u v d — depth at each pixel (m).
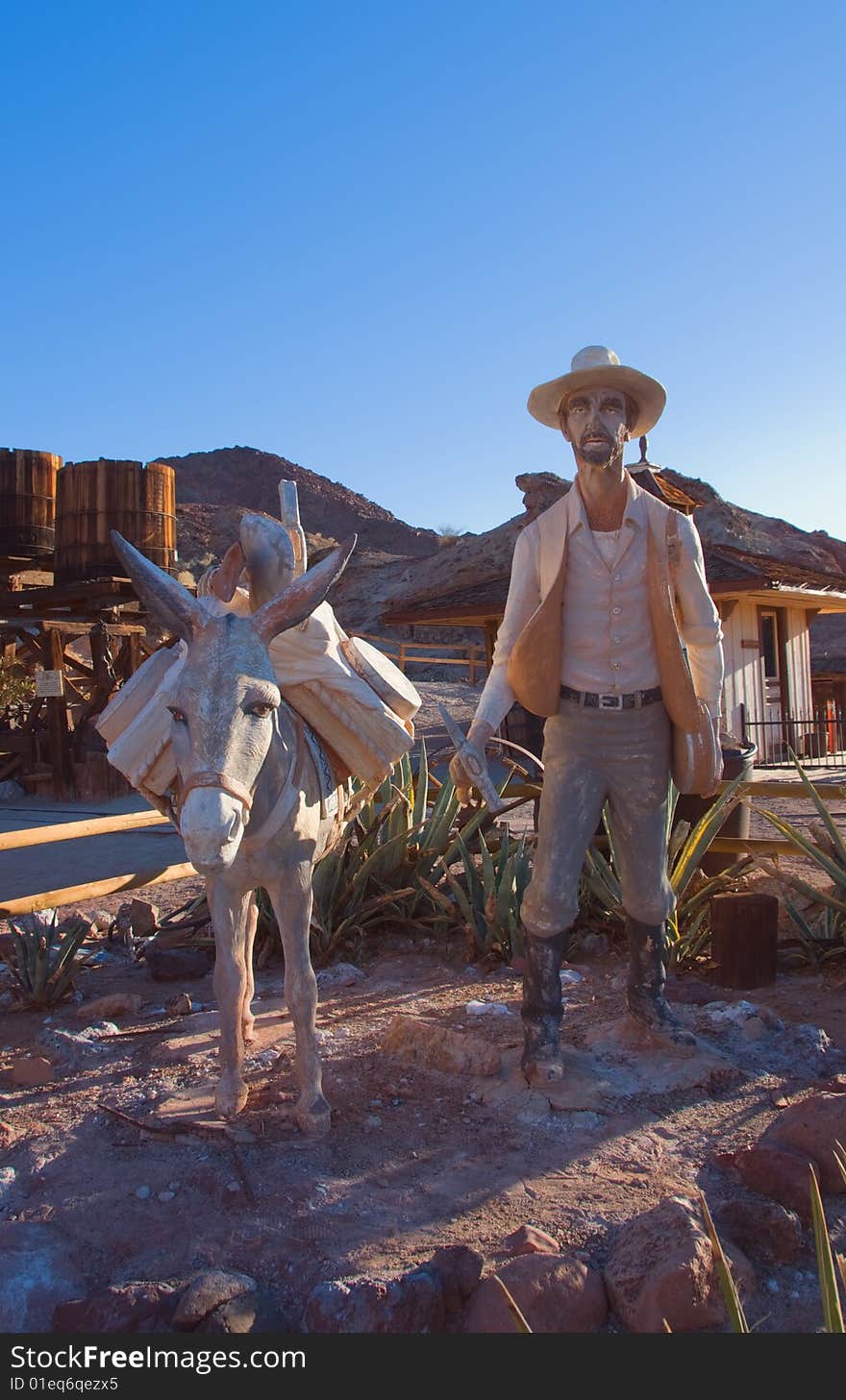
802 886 6.38
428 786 8.40
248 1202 3.63
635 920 4.86
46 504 20.52
